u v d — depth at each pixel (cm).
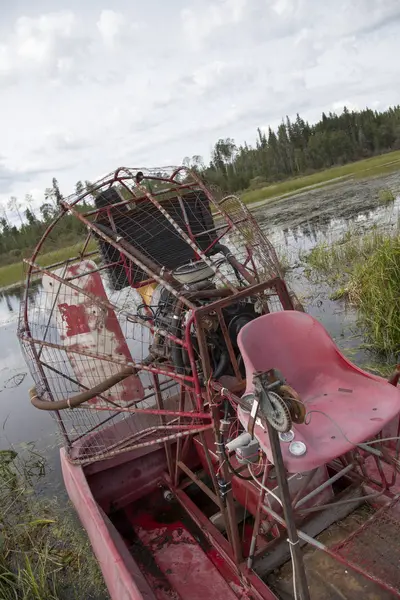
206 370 238
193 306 248
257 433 213
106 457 323
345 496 270
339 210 1513
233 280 352
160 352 310
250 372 224
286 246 1181
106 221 342
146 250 347
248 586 249
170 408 379
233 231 361
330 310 701
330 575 237
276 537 265
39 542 369
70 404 311
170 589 277
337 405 226
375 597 222
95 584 320
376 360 530
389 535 232
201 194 378
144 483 358
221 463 243
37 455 520
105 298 333
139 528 332
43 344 320
